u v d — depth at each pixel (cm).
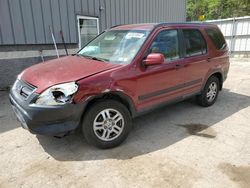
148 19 1109
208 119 462
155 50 387
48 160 322
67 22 770
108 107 337
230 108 525
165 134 398
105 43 424
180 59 427
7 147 352
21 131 402
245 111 507
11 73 674
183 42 438
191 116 475
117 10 930
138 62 361
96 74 324
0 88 654
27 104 305
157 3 1154
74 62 380
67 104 299
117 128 352
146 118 464
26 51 693
